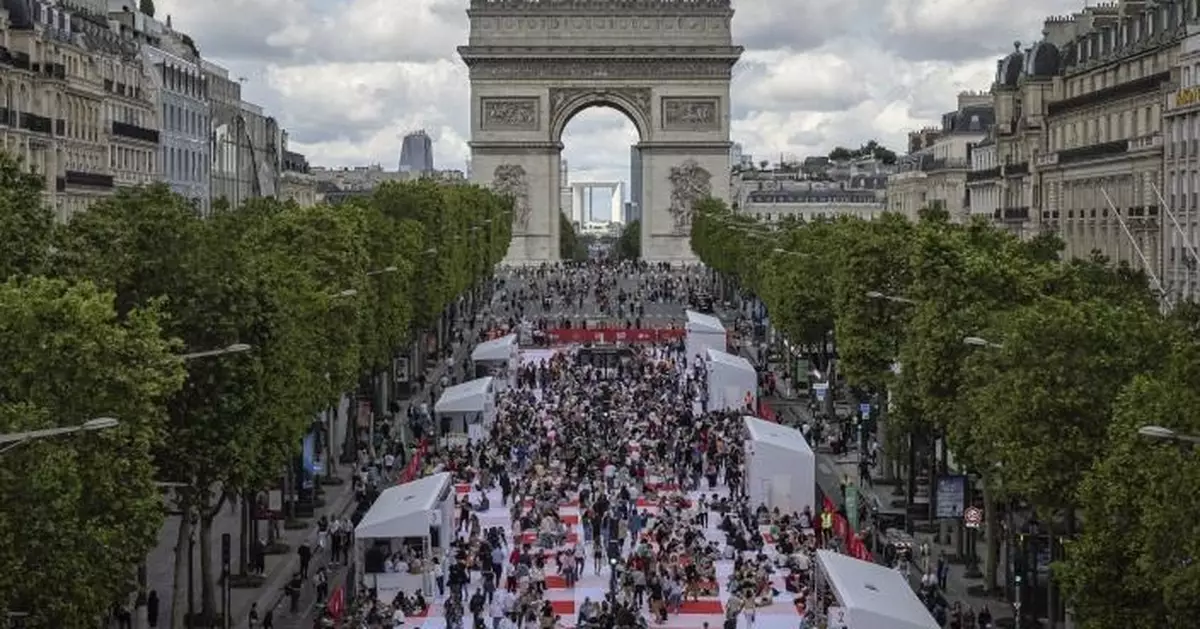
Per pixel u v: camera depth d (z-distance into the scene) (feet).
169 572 538.88
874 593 395.96
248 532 547.90
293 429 481.05
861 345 635.25
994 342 458.91
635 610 468.75
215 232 455.22
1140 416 322.96
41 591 297.33
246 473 431.43
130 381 330.13
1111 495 317.83
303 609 494.59
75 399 323.98
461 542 539.70
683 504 610.24
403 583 500.33
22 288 341.62
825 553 433.89
